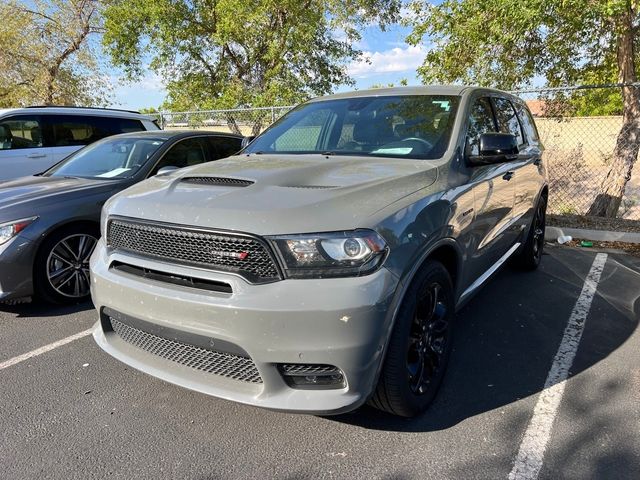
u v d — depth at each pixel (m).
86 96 21.48
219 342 2.29
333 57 21.44
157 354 2.67
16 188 4.62
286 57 20.50
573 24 7.29
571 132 10.07
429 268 2.62
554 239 7.09
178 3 19.70
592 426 2.67
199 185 2.71
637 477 2.28
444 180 2.96
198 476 2.35
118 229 2.70
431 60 9.75
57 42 20.14
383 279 2.25
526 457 2.43
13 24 18.94
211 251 2.30
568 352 3.53
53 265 4.35
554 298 4.59
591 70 9.88
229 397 2.36
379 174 2.80
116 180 4.87
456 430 2.66
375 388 2.38
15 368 3.39
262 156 3.57
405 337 2.43
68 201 4.37
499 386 3.10
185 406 2.92
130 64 21.28
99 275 2.72
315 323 2.15
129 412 2.87
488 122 3.97
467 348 3.60
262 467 2.40
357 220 2.27
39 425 2.74
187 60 21.80
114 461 2.45
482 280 3.71
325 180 2.68
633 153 8.57
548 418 2.74
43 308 4.49
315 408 2.23
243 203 2.35
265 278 2.23
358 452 2.49
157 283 2.47
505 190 3.88
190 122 14.28
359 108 3.89
